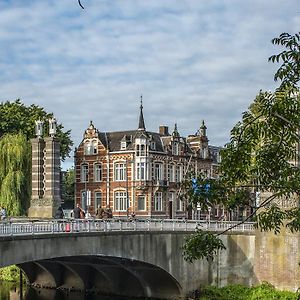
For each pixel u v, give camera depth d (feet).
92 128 291.17
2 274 216.54
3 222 126.21
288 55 38.63
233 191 44.45
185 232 174.70
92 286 194.80
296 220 41.93
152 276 180.55
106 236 153.07
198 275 177.27
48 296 185.98
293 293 163.53
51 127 214.28
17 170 228.43
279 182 41.91
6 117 269.64
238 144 42.14
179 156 297.12
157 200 280.10
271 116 40.04
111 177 283.79
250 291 170.60
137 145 276.62
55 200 205.57
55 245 138.72
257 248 174.81
